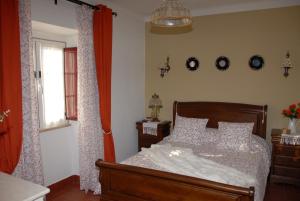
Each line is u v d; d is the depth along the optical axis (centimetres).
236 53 391
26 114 242
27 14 235
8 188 149
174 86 443
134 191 225
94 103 331
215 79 409
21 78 232
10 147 222
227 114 392
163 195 211
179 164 255
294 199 309
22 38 234
